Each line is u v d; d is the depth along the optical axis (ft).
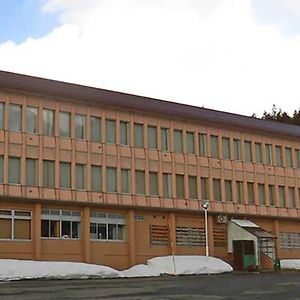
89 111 149.79
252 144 181.78
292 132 192.24
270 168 184.96
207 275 138.82
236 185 175.32
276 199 184.44
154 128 160.86
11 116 138.10
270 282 100.73
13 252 133.80
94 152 148.66
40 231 137.80
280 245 184.55
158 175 158.92
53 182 141.38
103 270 132.67
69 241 142.41
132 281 108.17
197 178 166.61
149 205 155.22
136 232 153.58
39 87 141.28
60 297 70.59
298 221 191.01
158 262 148.66
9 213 135.03
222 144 174.40
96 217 147.95
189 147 167.12
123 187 152.35
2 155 135.13
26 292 79.25
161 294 74.90
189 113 167.32
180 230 161.79
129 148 154.81
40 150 140.36
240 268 165.27
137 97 162.50
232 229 170.60
